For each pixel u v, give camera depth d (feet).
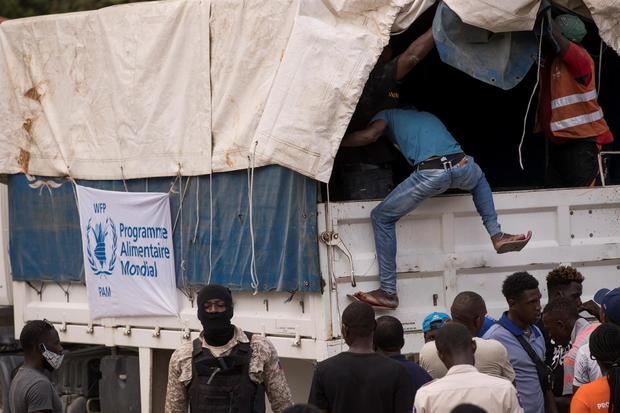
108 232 49.16
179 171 45.70
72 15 49.65
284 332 42.96
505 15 39.65
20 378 35.65
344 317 30.66
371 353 30.25
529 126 52.85
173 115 45.85
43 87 51.11
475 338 33.32
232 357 31.96
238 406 31.96
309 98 40.27
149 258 47.62
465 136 54.29
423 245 42.29
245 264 43.78
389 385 29.63
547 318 36.81
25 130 51.90
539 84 46.24
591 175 45.50
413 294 42.09
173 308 47.09
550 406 36.04
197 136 44.96
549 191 43.42
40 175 51.96
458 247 42.65
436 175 40.63
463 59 41.27
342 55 40.06
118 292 49.08
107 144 48.62
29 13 87.04
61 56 50.24
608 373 29.22
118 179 48.32
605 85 49.96
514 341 35.35
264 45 42.60
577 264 43.78
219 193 44.70
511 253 43.01
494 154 54.03
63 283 52.39
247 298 44.50
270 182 42.55
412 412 29.12
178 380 32.42
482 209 41.63
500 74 41.63
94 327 50.93
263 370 32.60
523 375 35.24
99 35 48.49
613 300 34.32
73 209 50.88
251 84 43.04
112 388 51.52
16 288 54.19
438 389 27.96
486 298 42.83
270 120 41.19
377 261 41.63
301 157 40.34
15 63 52.03
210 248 45.19
